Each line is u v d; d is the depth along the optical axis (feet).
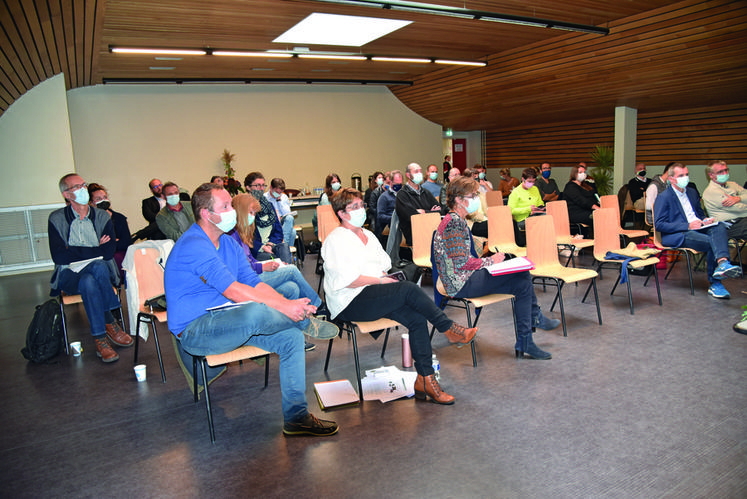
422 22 22.47
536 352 11.30
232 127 37.78
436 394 9.42
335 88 41.57
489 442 8.02
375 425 8.73
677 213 16.19
